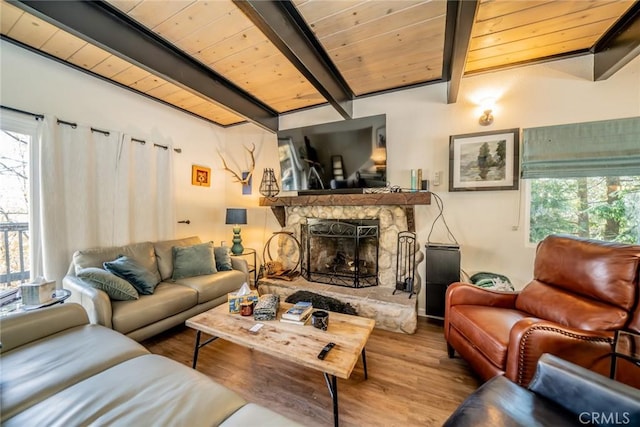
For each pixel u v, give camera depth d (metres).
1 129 2.12
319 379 1.80
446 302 2.07
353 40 2.13
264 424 0.90
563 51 2.35
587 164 2.31
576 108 2.37
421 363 1.99
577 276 1.62
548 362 1.04
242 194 4.12
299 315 1.80
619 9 1.81
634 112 2.20
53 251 2.30
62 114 2.42
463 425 0.86
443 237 2.86
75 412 0.93
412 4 1.73
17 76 2.17
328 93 2.56
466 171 2.74
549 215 2.54
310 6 1.75
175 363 1.26
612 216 2.35
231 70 2.58
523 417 0.89
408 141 3.00
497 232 2.66
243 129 4.11
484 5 1.77
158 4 1.72
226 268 3.13
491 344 1.52
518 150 2.56
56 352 1.30
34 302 1.73
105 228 2.70
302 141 3.33
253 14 1.58
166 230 3.28
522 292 1.93
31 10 1.46
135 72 2.59
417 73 2.70
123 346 1.38
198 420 0.91
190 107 3.47
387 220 3.06
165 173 3.29
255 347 1.50
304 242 3.55
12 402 0.97
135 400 0.99
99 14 1.75
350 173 3.08
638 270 1.39
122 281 2.14
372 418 1.46
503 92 2.61
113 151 2.77
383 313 2.55
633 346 1.23
